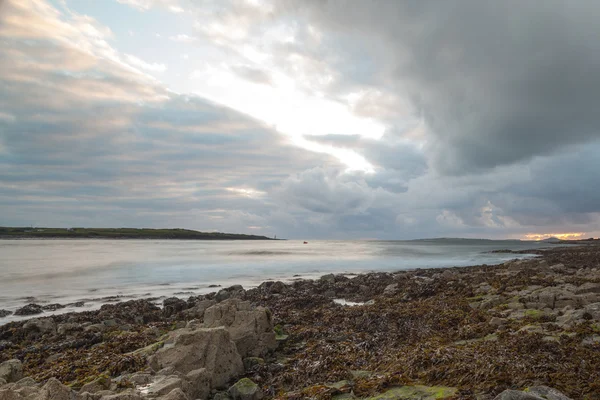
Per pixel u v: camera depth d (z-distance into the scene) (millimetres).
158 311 24453
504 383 7949
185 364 10586
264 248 135250
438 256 83188
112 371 10906
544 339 11156
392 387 8547
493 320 14727
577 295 17859
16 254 80938
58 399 6906
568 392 7391
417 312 18359
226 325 14023
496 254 89500
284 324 18859
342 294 30984
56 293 32469
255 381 10828
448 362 9516
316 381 10227
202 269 52844
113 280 40938
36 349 15695
